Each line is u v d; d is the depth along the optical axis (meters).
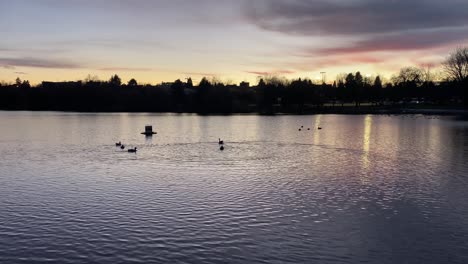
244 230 32.16
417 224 33.66
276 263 26.69
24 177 51.59
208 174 52.81
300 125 141.75
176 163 61.38
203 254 27.91
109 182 48.38
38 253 28.12
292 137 100.50
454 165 59.22
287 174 52.84
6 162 62.84
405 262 26.94
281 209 37.38
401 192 43.47
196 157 67.44
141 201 40.06
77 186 46.47
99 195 42.41
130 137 100.12
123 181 48.84
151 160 64.25
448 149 76.56
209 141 91.62
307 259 27.27
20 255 27.83
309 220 34.50
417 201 40.12
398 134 106.69
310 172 54.22
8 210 37.38
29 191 44.38
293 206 38.31
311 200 40.34
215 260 27.03
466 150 75.00
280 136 103.06
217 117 197.62
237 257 27.48
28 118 183.88
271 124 147.50
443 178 50.28
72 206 38.50
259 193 42.97
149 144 85.69
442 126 131.88
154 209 37.41
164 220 34.41
